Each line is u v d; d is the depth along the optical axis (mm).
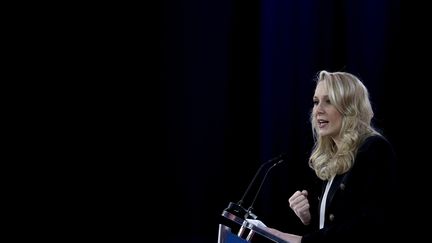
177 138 17672
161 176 17688
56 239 17219
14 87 16781
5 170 16891
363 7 15914
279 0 16578
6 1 16484
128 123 17453
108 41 17234
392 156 6688
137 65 17406
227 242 6602
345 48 16078
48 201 17188
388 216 6379
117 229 17484
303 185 16156
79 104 17172
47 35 16859
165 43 17469
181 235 17484
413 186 15180
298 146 16391
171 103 17531
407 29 15523
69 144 17203
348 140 6867
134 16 17328
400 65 15555
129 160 17500
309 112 16281
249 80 17172
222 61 17344
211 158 17453
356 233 6305
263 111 16719
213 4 17375
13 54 16672
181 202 17609
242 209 7164
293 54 16500
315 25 16328
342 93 7035
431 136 15180
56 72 17016
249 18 17172
